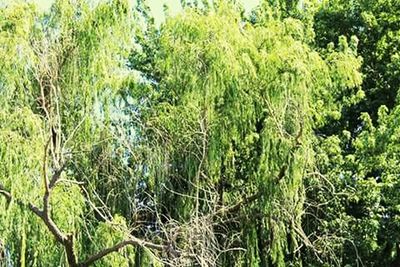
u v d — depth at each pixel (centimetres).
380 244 1761
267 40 1502
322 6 2188
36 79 1368
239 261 1494
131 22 1462
